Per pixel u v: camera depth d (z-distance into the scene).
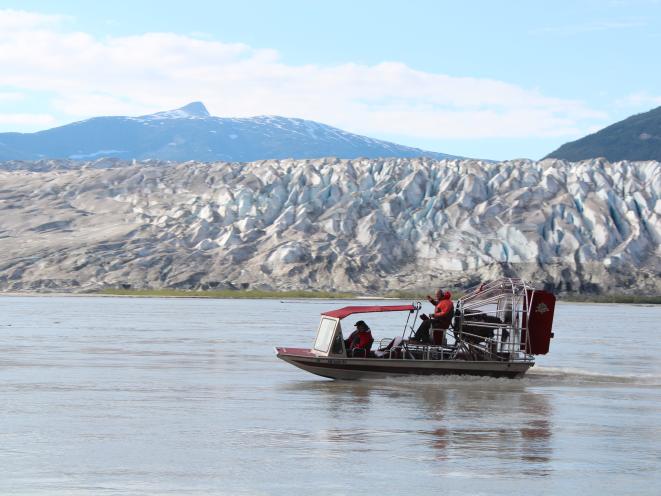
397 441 24.61
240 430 25.95
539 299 40.31
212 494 18.53
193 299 194.50
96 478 19.78
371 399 33.12
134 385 36.72
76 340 63.84
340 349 38.72
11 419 27.53
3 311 118.75
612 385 39.81
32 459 21.67
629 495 19.00
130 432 25.42
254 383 37.88
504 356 40.47
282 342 63.22
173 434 25.19
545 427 27.42
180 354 52.41
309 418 28.38
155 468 20.83
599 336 82.31
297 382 38.38
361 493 18.83
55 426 26.30
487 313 41.22
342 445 23.89
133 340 64.44
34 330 75.81
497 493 19.05
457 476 20.47
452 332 40.72
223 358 49.94
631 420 29.08
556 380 41.28
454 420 28.50
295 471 20.70
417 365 39.00
